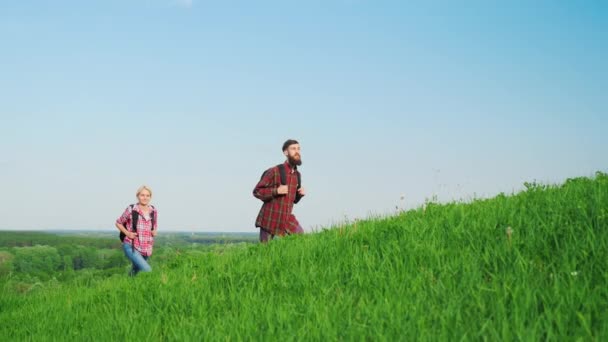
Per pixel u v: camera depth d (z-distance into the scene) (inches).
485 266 199.9
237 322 194.7
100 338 224.8
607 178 295.9
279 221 397.4
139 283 326.6
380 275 215.5
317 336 163.8
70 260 1921.8
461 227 252.5
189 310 236.7
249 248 348.8
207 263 338.6
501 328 142.3
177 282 297.7
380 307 175.2
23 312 348.8
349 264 244.4
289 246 318.7
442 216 287.7
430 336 143.5
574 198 253.0
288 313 193.9
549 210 238.5
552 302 151.2
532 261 187.9
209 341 183.6
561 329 134.3
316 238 324.8
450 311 157.4
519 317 144.9
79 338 236.8
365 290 205.0
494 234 231.1
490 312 157.1
